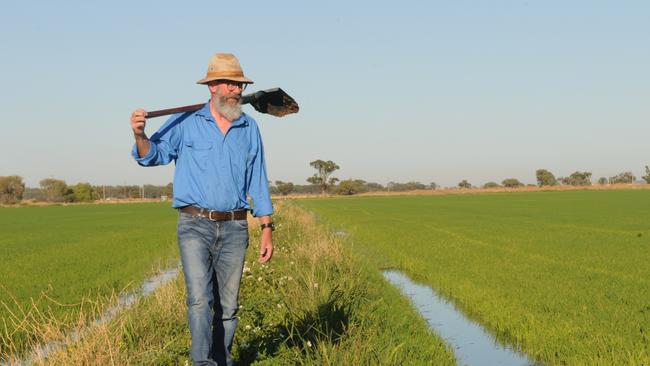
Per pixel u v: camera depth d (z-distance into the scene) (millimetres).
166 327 7770
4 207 101938
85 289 13633
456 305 11680
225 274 5816
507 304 11305
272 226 6055
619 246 22422
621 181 171250
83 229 37875
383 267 17297
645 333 8852
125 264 18812
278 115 6211
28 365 6840
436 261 17984
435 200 90375
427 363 7293
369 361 6293
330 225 35000
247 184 5902
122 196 158250
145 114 5230
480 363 7949
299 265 12156
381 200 97375
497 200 83000
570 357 7750
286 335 7543
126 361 6188
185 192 5590
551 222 36719
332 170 167250
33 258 20812
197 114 5672
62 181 130875
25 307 11320
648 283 13781
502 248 21688
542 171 174125
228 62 5582
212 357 5961
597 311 10523
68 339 6473
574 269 16172
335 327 7660
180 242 5633
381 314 9430
